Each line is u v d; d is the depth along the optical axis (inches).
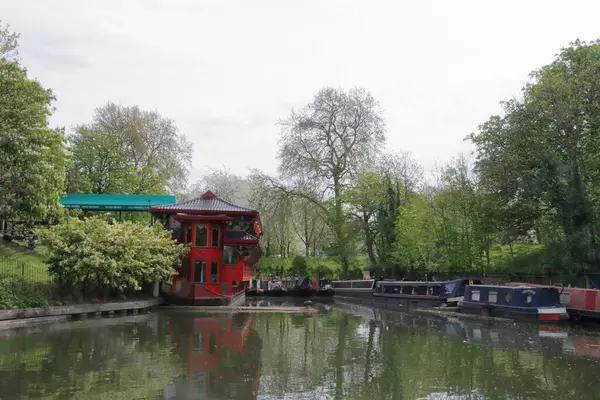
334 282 2206.0
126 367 576.7
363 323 1087.0
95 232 1128.8
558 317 1061.8
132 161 2172.7
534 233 1530.5
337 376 555.8
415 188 2073.1
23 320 910.4
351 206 2174.0
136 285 1171.9
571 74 1288.1
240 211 1616.6
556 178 1227.2
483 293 1252.5
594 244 1207.6
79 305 1048.8
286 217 2178.9
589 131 1222.3
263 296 2204.7
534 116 1258.0
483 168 1370.6
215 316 1202.0
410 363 629.9
